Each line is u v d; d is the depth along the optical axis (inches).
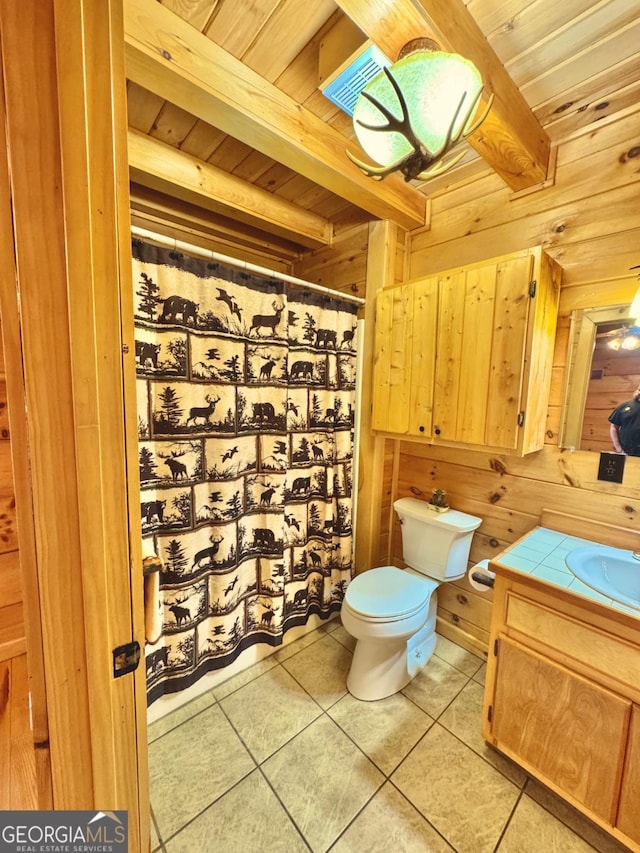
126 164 20.0
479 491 72.4
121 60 19.0
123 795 22.9
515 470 66.7
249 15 40.0
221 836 43.6
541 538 58.1
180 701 61.3
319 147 55.4
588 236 56.6
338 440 80.9
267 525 70.1
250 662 71.3
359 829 44.4
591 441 57.5
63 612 19.5
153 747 54.3
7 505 41.1
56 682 19.7
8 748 31.9
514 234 64.9
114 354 20.0
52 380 18.2
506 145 51.6
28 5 15.9
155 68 40.0
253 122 47.8
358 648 64.9
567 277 59.1
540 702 46.1
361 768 51.6
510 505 67.8
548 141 58.1
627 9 38.8
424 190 75.2
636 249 52.5
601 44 43.0
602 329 55.9
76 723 20.5
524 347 54.4
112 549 20.8
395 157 38.4
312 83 48.9
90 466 19.5
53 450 18.5
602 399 56.3
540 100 51.9
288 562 74.9
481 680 68.3
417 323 69.1
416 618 61.9
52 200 17.4
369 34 37.0
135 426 21.7
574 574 45.9
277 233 83.0
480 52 41.6
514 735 49.0
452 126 33.6
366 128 34.2
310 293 73.1
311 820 45.3
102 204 18.8
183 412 57.0
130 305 21.1
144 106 52.8
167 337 55.0
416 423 70.3
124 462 21.1
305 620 79.4
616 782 40.1
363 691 63.2
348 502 84.1
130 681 22.7
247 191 72.4
